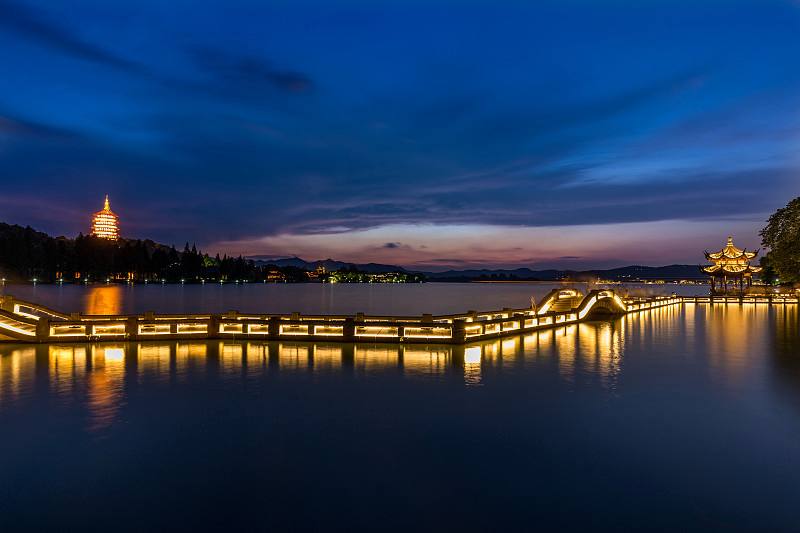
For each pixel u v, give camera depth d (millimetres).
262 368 21828
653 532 8477
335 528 8555
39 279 181000
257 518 8859
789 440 12758
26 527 8516
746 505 9398
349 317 35250
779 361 24312
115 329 29516
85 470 10781
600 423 14117
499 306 103562
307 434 13094
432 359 24469
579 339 33188
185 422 14000
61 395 16828
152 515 8945
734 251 105750
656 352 27125
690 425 13938
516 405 15930
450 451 11992
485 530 8523
